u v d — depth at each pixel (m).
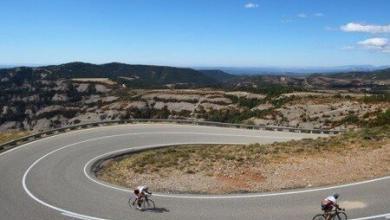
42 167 29.61
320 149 28.67
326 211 15.20
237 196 19.53
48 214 17.69
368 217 16.27
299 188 20.64
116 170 30.59
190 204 18.47
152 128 54.22
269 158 26.88
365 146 28.92
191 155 30.64
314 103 94.88
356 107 84.44
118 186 22.73
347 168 23.80
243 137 48.34
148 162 29.69
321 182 21.45
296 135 50.47
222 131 52.88
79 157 34.62
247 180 22.34
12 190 22.31
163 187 21.97
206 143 44.12
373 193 19.33
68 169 29.14
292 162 25.52
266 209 17.56
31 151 36.78
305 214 16.84
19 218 17.22
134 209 17.97
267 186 21.09
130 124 57.97
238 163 25.83
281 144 33.06
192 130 53.12
